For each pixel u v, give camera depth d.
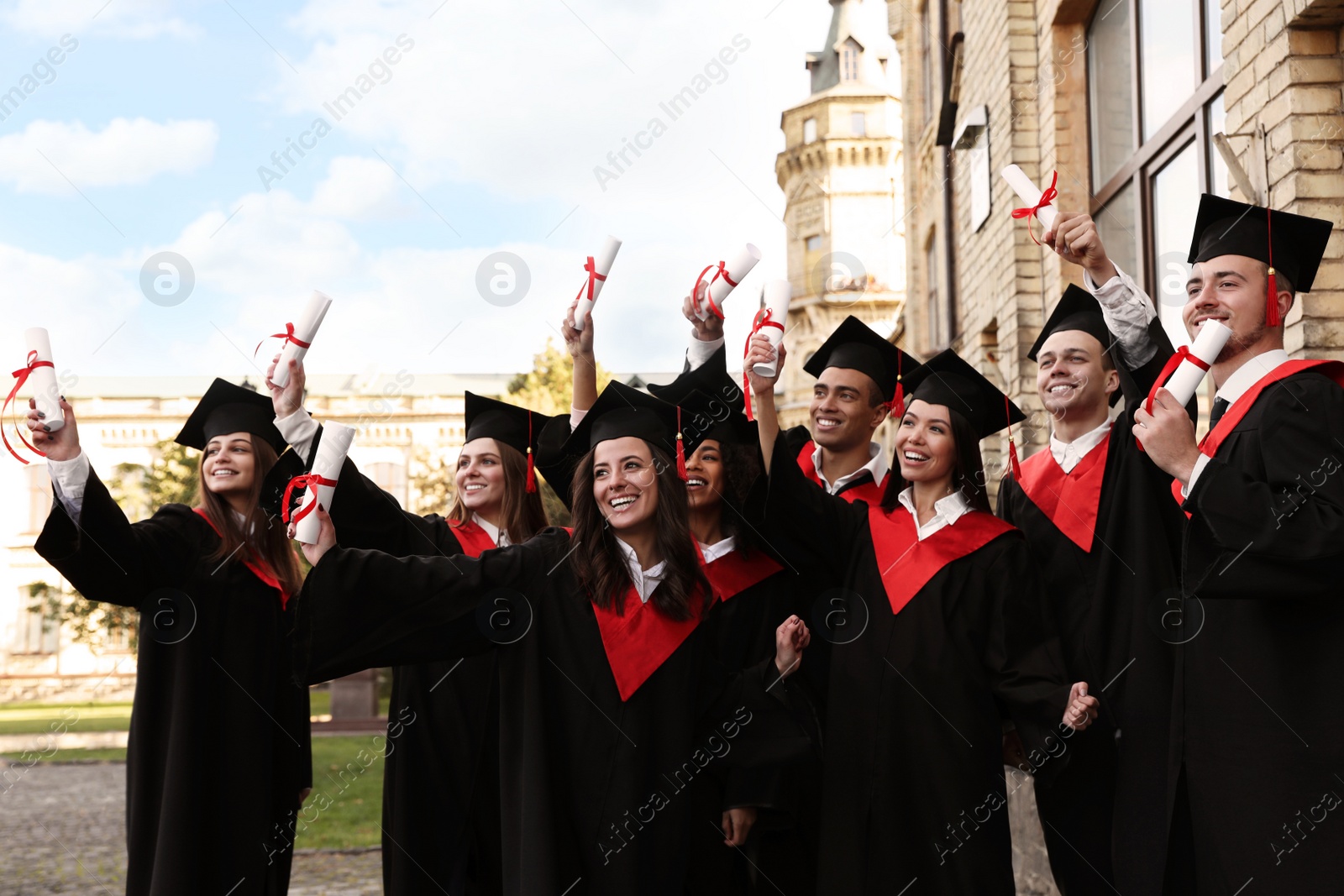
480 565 3.07
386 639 2.92
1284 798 2.65
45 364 3.38
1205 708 2.85
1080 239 3.41
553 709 3.04
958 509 3.42
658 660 3.07
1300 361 2.89
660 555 3.21
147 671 3.71
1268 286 2.94
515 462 4.21
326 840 9.06
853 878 3.16
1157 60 6.09
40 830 10.03
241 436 3.91
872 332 4.17
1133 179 6.43
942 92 9.71
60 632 33.47
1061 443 3.71
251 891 3.68
